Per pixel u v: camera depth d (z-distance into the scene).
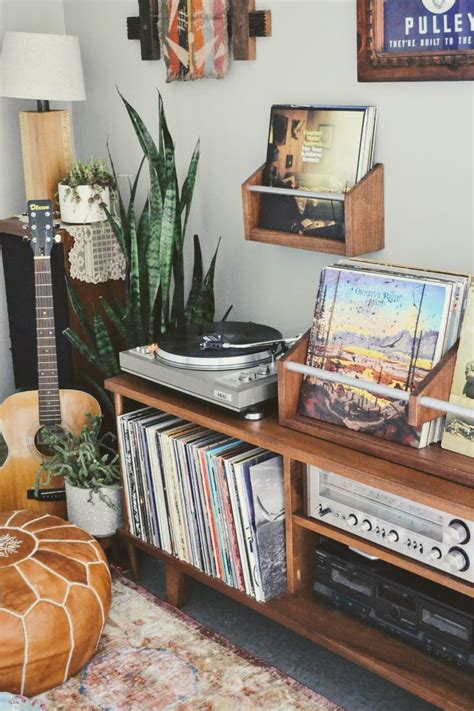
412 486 1.81
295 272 2.61
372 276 2.01
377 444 1.95
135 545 2.57
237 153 2.68
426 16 2.06
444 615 1.90
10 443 2.78
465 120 2.08
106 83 3.10
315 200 2.36
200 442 2.28
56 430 2.77
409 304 1.93
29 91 2.85
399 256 2.31
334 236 2.33
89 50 3.14
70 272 2.92
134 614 2.42
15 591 2.07
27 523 2.33
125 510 2.58
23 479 2.79
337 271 2.08
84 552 2.25
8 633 2.01
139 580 2.65
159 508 2.44
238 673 2.16
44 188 3.04
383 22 2.14
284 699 2.07
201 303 2.71
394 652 1.98
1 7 3.09
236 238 2.77
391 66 2.15
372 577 2.02
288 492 2.11
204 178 2.82
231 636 2.37
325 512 2.06
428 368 1.88
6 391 3.40
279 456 2.17
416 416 1.81
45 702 2.08
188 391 2.25
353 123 2.26
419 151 2.19
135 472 2.49
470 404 1.85
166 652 2.25
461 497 1.76
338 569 2.09
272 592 2.20
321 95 2.39
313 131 2.35
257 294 2.76
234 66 2.61
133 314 2.72
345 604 2.11
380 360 1.97
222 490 2.18
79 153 3.32
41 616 2.05
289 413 2.13
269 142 2.47
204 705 2.06
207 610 2.49
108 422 3.03
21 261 3.06
